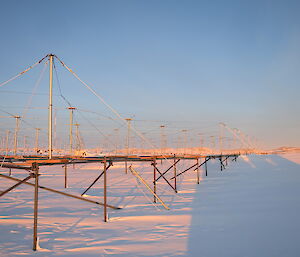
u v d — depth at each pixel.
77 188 26.80
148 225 13.88
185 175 39.88
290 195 20.75
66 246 10.73
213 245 10.80
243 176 35.03
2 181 31.42
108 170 49.53
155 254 9.87
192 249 10.37
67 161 14.73
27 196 21.77
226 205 18.30
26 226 13.44
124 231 12.83
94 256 9.70
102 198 21.55
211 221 14.40
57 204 18.94
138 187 27.88
